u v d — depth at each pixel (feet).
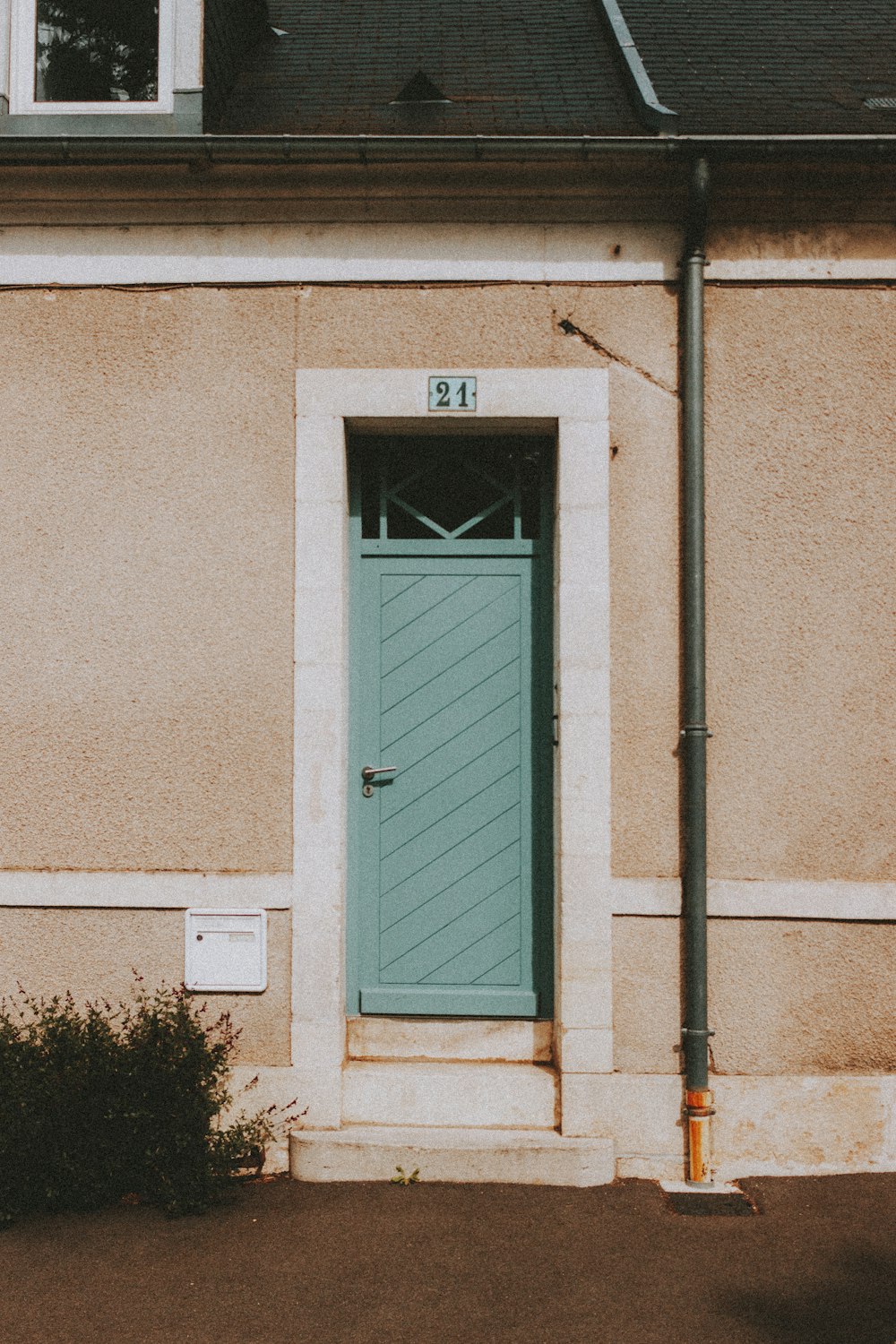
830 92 15.85
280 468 13.94
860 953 13.51
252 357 14.02
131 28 14.62
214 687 13.85
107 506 14.03
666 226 14.01
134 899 13.71
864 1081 13.34
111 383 14.08
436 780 14.53
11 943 13.78
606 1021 13.34
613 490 13.84
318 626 13.80
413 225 14.05
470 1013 14.25
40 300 14.16
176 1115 12.40
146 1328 10.03
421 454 14.98
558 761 13.89
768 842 13.60
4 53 14.32
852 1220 12.05
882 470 13.80
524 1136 13.20
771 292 13.96
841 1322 10.10
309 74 16.46
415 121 14.73
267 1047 13.55
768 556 13.76
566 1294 10.57
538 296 13.98
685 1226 11.91
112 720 13.91
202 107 14.12
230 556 13.93
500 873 14.42
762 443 13.84
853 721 13.66
